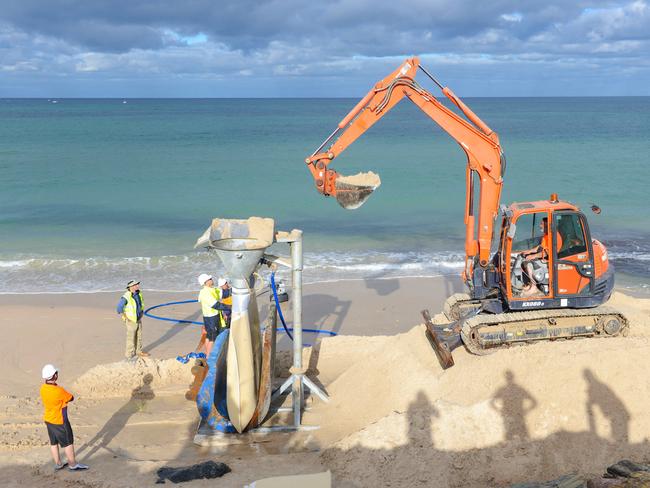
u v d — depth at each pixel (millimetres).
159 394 9781
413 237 22047
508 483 6898
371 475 7039
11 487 6949
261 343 8859
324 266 18344
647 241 21203
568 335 9539
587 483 6383
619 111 145625
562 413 7453
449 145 53125
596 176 34906
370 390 9086
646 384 7617
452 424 7434
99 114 124562
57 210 26344
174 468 7293
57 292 15961
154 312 14422
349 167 38781
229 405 8242
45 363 11352
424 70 9289
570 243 9609
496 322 9305
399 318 14102
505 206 9984
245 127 81562
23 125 83688
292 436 8352
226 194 30156
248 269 8164
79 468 7367
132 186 32188
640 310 11102
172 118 107188
